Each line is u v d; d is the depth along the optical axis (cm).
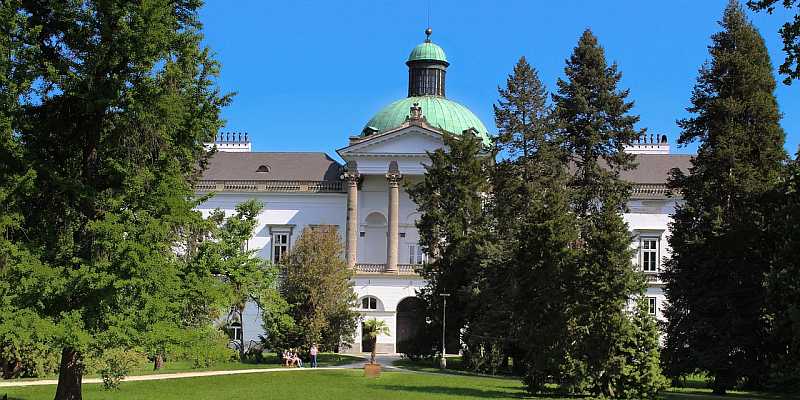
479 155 8544
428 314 7475
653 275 9019
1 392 4044
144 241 3070
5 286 2930
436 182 7850
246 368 6334
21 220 3077
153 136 3266
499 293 5991
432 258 8006
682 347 5347
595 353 4144
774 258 4553
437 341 7488
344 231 9812
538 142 7181
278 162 10231
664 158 9950
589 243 4319
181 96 3303
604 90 7125
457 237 7350
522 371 6375
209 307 3431
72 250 3186
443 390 4544
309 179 9912
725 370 5103
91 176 3378
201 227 3494
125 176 3225
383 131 9531
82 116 3372
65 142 3400
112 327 2969
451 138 7844
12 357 4975
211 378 5231
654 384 4125
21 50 3098
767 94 5753
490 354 6456
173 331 3130
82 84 3181
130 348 3084
